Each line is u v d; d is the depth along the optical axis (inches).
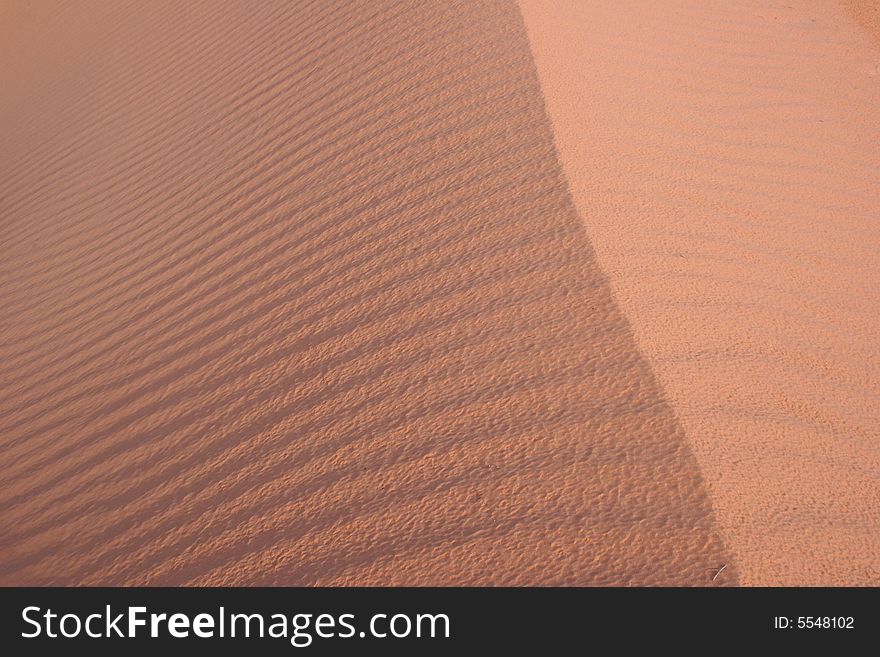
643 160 148.9
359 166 156.9
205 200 179.2
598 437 90.2
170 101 243.9
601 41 196.7
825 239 143.8
